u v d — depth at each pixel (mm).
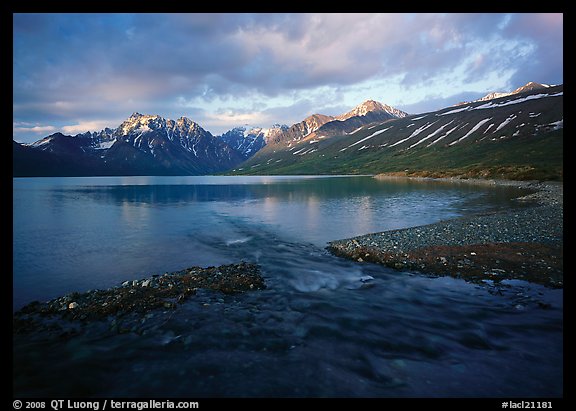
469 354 10695
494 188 75000
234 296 15977
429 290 16188
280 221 40375
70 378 9648
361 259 21828
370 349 11102
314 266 21094
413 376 9648
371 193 75438
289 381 9484
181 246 28125
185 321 13156
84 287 18344
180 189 116750
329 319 13281
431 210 45031
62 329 12672
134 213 50031
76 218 44781
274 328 12602
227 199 73000
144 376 9750
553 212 35625
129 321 13211
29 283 19016
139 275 20484
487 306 14164
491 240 24469
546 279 16828
